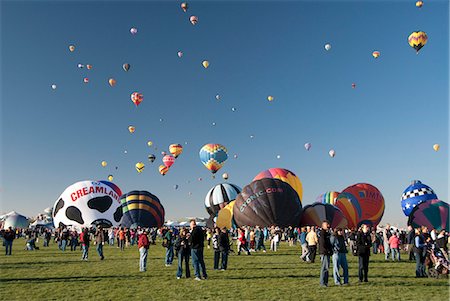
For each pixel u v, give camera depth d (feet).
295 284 36.35
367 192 140.56
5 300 30.22
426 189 130.62
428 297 30.27
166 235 52.65
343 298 29.94
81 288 34.94
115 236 113.60
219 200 167.43
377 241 76.28
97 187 134.92
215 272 45.14
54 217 133.59
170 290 33.53
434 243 41.91
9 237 72.84
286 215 115.34
